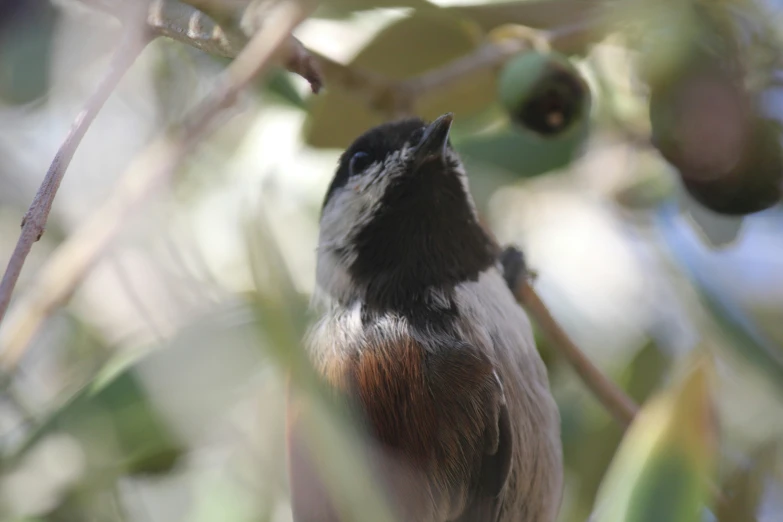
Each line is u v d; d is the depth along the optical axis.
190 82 1.66
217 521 1.64
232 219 1.67
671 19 1.61
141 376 1.61
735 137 1.61
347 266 1.63
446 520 1.62
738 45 1.61
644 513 1.58
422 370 1.62
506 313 1.63
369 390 1.62
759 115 1.61
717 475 1.62
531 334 1.64
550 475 1.63
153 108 1.66
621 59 1.64
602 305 1.67
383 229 1.63
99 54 1.64
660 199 1.67
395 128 1.64
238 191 1.67
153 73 1.66
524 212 1.68
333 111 1.65
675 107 1.61
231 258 1.66
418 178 1.63
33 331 1.60
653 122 1.61
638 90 1.62
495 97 1.66
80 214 1.65
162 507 1.64
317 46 1.65
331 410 1.58
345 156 1.64
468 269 1.63
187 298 1.64
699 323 1.65
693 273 1.65
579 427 1.66
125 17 1.58
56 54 1.64
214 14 1.59
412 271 1.63
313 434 1.58
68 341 1.66
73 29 1.63
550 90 1.62
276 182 1.67
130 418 1.61
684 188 1.62
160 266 1.64
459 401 1.62
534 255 1.68
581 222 1.68
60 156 1.57
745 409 1.65
